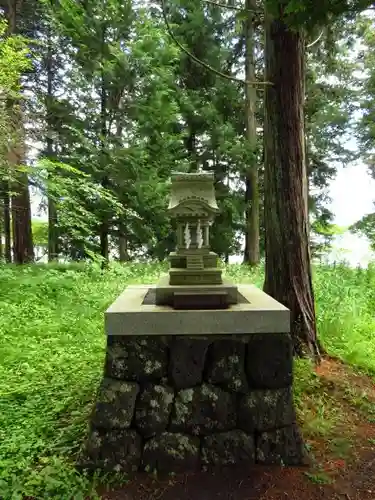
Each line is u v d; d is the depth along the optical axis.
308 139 12.41
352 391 3.75
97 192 7.32
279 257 4.37
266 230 4.50
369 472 2.76
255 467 2.81
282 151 4.30
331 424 3.27
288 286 4.34
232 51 12.55
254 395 2.88
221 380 2.86
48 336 5.35
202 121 11.73
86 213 7.38
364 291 7.23
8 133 6.39
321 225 13.41
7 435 3.04
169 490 2.59
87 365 4.37
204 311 2.84
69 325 5.70
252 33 11.46
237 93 12.05
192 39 11.52
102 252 10.23
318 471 2.75
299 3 2.80
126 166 9.42
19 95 6.84
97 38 9.33
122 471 2.75
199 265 3.13
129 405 2.80
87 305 6.58
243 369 2.88
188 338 2.85
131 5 9.43
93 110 10.36
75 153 9.27
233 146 11.40
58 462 2.70
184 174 3.26
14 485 2.48
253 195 12.36
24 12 10.84
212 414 2.84
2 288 7.25
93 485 2.58
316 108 11.53
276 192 4.36
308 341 4.32
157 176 10.10
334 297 6.10
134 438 2.79
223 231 11.93
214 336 2.87
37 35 11.13
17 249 12.24
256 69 12.93
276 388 2.89
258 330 2.85
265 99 4.40
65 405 3.46
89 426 2.91
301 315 4.32
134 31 10.13
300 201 4.35
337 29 6.66
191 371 2.85
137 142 10.16
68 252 12.24
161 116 10.08
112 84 9.75
